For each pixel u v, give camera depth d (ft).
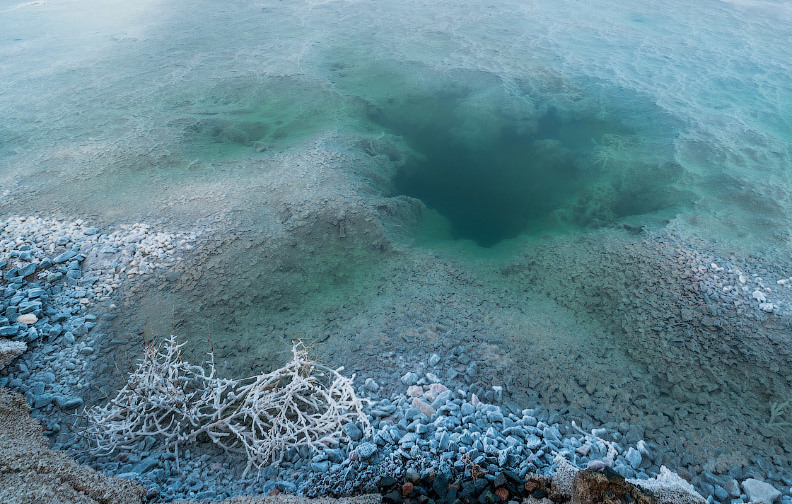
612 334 16.06
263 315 16.67
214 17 43.83
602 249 19.45
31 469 9.36
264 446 11.45
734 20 41.63
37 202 20.74
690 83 31.27
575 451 11.64
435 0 47.78
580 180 24.98
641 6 45.57
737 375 14.26
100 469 11.22
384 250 19.71
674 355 14.98
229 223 19.81
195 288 17.25
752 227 19.80
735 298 16.39
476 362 14.69
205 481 11.09
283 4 47.39
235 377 14.17
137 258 17.98
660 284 17.37
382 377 14.03
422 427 11.78
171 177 22.82
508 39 38.60
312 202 21.06
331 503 9.64
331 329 16.03
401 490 10.18
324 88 31.42
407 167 25.88
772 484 11.41
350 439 11.67
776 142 25.13
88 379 14.01
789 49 35.65
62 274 17.22
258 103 29.73
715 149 24.77
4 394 12.93
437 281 18.29
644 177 24.02
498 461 10.75
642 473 11.24
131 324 15.87
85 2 48.85
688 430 12.80
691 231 19.70
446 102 31.01
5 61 34.73
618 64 34.04
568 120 29.04
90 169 23.02
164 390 11.93
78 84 31.48
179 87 31.17
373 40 38.75
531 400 13.56
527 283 18.47
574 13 44.01
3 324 15.05
